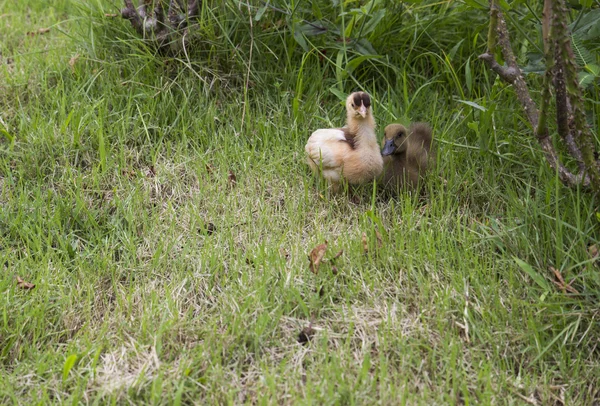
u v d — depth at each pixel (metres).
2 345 4.21
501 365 4.13
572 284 4.49
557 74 4.25
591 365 4.13
